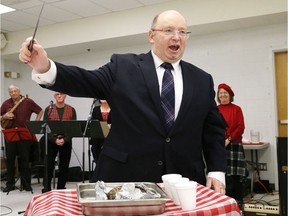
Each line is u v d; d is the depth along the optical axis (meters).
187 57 5.25
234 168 3.70
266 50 4.71
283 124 4.74
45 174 3.79
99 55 6.13
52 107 4.51
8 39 6.12
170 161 1.19
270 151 4.66
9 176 4.70
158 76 1.27
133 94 1.21
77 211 0.83
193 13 4.61
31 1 4.62
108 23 5.24
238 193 3.73
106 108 3.73
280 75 4.75
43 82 1.09
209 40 5.10
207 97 1.31
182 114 1.21
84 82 1.17
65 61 6.45
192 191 0.86
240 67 4.89
